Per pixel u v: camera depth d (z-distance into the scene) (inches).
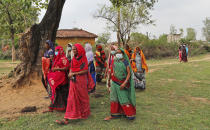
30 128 150.3
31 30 283.4
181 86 310.7
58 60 181.9
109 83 191.9
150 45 1042.1
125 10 814.5
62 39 1211.2
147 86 317.1
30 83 275.0
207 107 204.4
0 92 252.1
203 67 521.0
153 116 177.8
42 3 337.1
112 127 152.0
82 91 161.9
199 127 152.6
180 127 152.5
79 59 160.2
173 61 837.8
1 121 163.5
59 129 148.6
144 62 287.4
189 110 195.3
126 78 162.7
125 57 167.2
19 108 198.1
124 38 904.9
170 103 220.4
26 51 279.3
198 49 1189.1
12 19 874.8
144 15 830.5
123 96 164.2
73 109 157.0
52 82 180.2
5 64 764.0
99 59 323.9
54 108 185.0
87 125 156.3
